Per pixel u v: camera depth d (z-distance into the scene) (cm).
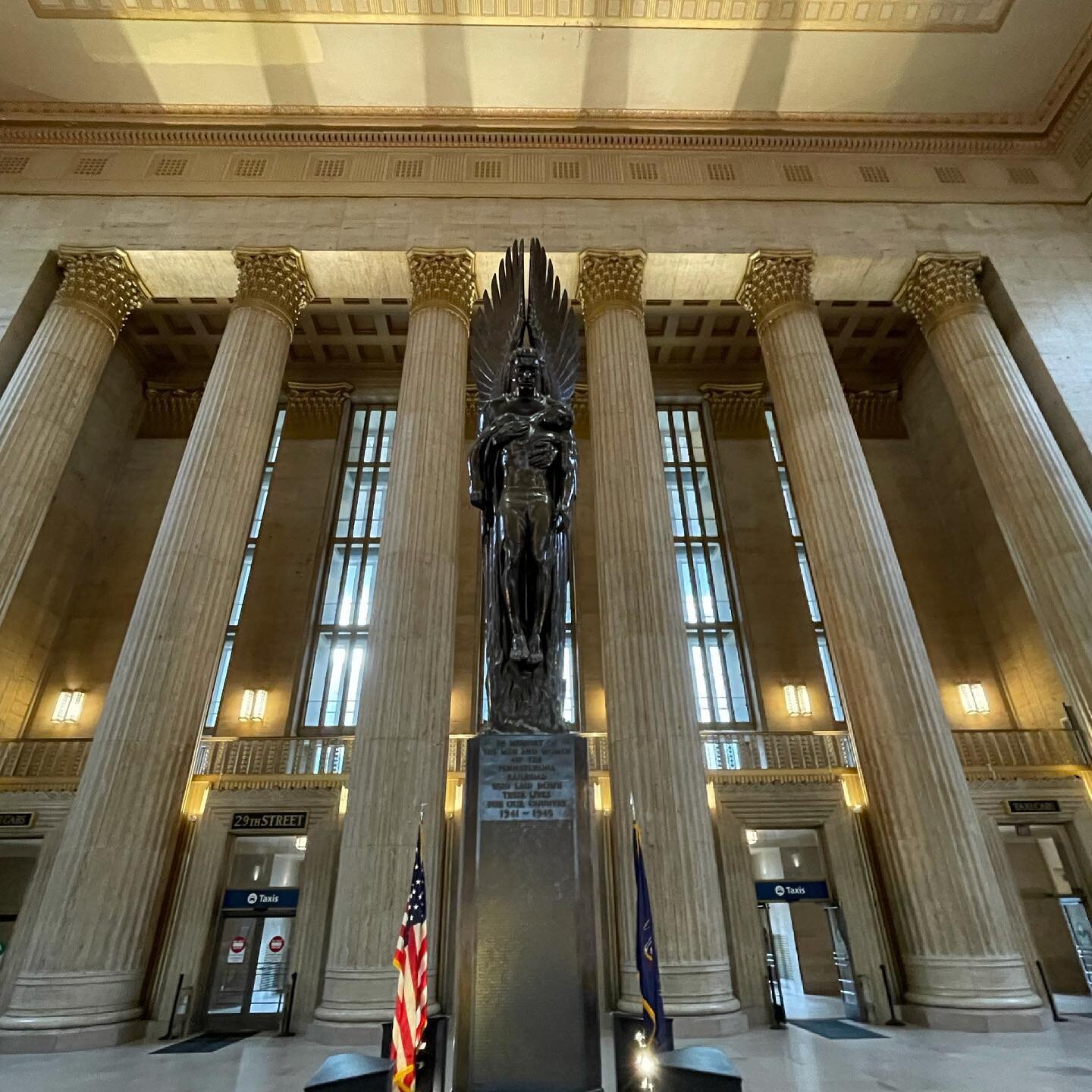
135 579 1547
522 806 459
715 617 1553
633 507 1060
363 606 1535
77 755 1241
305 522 1614
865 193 1472
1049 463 1126
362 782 872
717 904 828
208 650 1001
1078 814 1150
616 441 1131
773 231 1402
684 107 1538
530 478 564
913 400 1794
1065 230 1430
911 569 1617
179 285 1381
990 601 1523
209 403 1161
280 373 1264
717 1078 404
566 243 1360
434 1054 454
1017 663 1443
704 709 1441
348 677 1455
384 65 1451
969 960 815
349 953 787
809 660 1468
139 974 845
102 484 1625
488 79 1478
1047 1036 752
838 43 1437
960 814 879
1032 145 1560
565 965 420
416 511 1059
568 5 1373
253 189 1420
